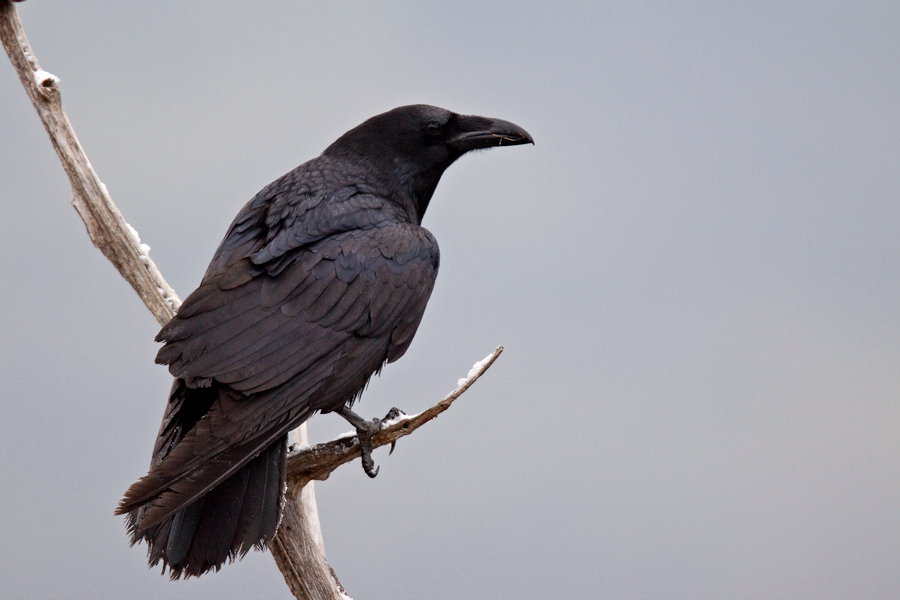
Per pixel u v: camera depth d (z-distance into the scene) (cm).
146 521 844
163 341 962
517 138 1209
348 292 1052
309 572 1025
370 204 1142
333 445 1020
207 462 902
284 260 1045
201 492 880
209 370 955
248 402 954
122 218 1145
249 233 1109
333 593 1031
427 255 1123
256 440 941
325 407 1015
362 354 1053
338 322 1038
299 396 986
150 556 912
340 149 1202
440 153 1214
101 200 1135
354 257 1071
